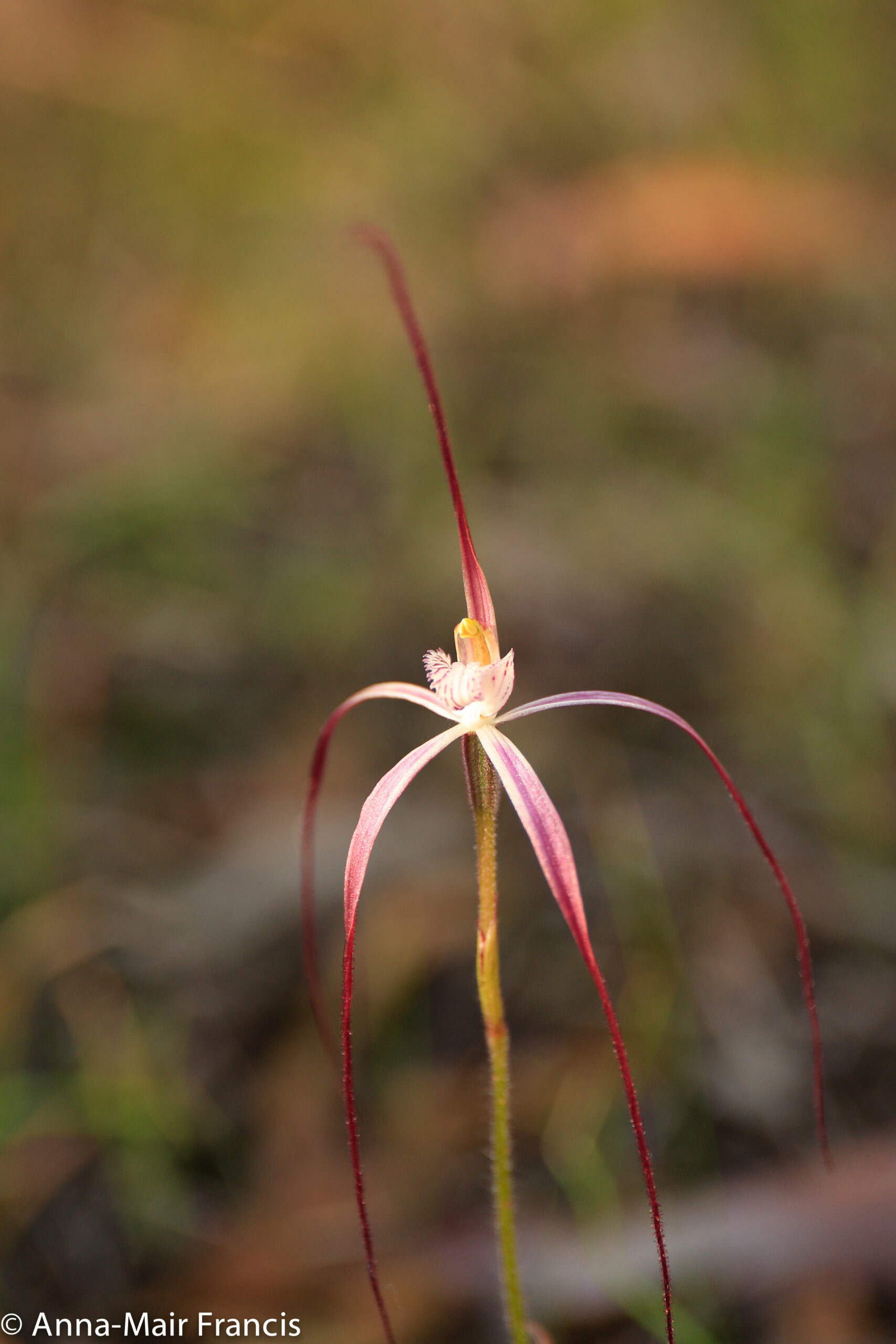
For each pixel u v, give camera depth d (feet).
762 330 3.37
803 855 1.92
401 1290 1.63
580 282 3.41
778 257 3.40
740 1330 1.57
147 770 2.07
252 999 1.82
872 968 1.82
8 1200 1.66
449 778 2.03
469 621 1.40
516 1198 1.69
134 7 3.93
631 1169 1.70
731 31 4.17
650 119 3.96
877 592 2.32
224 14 4.01
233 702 2.21
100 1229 1.66
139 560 2.50
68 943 1.82
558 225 3.50
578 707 2.16
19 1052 1.76
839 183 3.68
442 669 1.40
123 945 1.83
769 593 2.35
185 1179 1.70
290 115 4.05
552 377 3.16
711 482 2.74
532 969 1.84
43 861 1.86
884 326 3.24
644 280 3.44
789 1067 1.75
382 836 1.92
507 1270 1.41
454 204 3.78
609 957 1.85
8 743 1.93
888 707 2.12
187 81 3.97
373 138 3.99
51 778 1.97
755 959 1.84
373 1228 1.67
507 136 3.95
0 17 3.76
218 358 3.40
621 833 1.92
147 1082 1.73
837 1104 1.72
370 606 2.41
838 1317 1.56
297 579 2.46
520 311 3.40
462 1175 1.71
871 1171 1.61
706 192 3.48
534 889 1.90
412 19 4.14
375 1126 1.74
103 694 2.18
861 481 2.70
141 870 1.91
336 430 3.05
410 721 2.16
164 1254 1.65
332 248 3.67
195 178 3.95
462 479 2.78
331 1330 1.61
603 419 3.01
